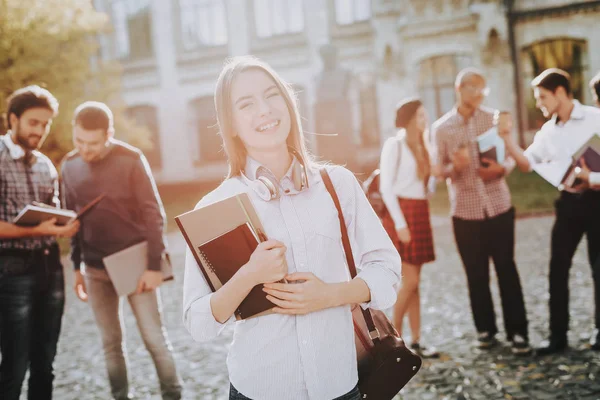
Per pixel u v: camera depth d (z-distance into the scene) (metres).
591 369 3.76
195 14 22.75
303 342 1.62
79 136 3.35
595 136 3.90
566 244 4.12
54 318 3.21
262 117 1.71
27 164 3.18
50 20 14.47
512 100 19.30
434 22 19.67
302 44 21.50
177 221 1.63
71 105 14.79
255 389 1.64
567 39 19.00
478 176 4.34
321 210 1.71
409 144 4.29
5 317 3.00
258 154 1.78
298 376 1.63
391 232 4.32
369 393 1.86
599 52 18.64
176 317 6.29
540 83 4.13
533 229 10.05
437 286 6.71
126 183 3.49
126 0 23.22
